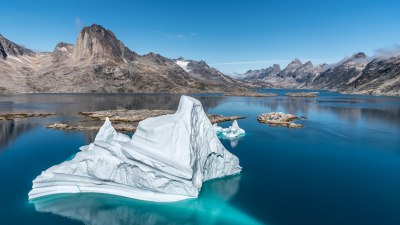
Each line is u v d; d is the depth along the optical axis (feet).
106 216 103.86
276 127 302.25
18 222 99.19
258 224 100.63
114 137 139.85
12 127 280.31
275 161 175.94
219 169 142.41
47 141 221.25
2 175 144.87
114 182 116.26
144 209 108.58
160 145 118.62
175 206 111.14
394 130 287.89
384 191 130.31
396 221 103.55
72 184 117.08
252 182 139.33
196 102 127.85
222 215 106.32
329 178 146.61
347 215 107.55
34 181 115.44
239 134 257.55
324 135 259.60
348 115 407.23
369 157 187.11
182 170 110.22
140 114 358.43
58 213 105.09
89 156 117.19
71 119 333.01
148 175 111.65
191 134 119.44
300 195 124.98
